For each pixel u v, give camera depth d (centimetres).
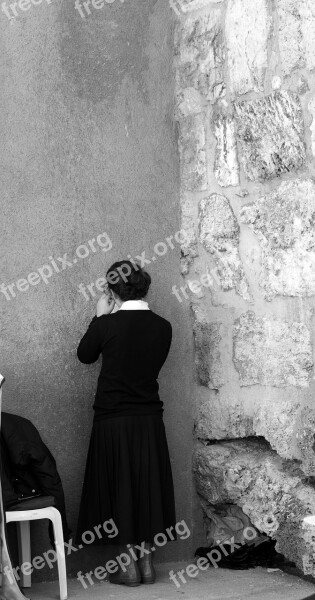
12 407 453
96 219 483
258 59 470
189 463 512
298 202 452
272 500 465
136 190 499
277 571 478
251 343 480
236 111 484
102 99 488
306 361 450
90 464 454
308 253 448
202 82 505
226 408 494
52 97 470
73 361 472
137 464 446
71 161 475
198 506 513
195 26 509
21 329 456
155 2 512
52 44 470
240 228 488
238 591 441
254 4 471
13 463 410
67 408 470
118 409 447
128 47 499
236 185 488
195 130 511
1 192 452
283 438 460
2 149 453
